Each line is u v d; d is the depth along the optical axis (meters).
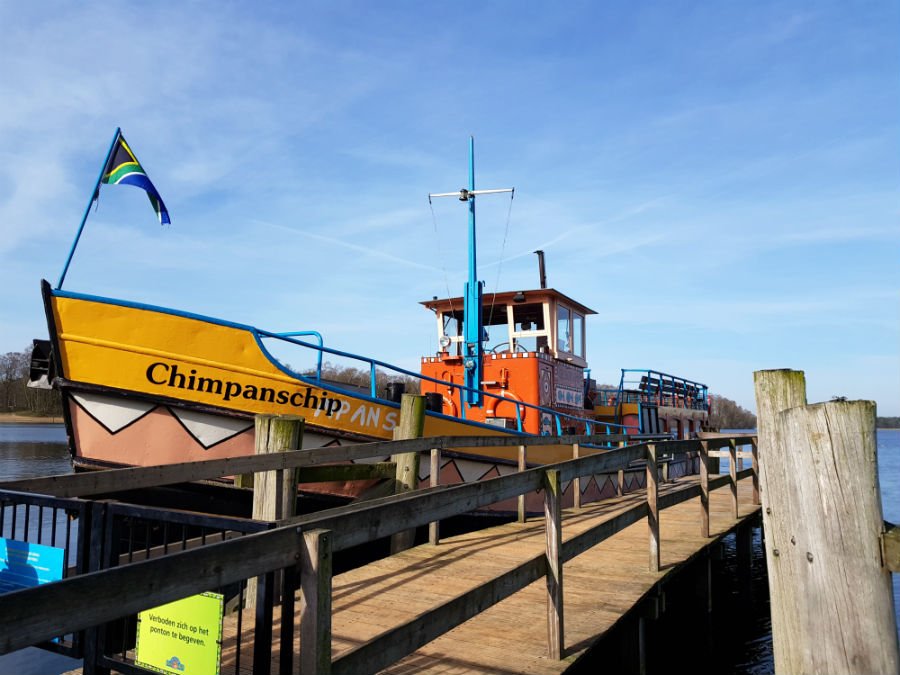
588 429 16.52
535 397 13.42
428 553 7.74
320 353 8.98
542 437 10.09
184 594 2.17
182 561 2.17
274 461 6.13
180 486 8.04
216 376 8.22
